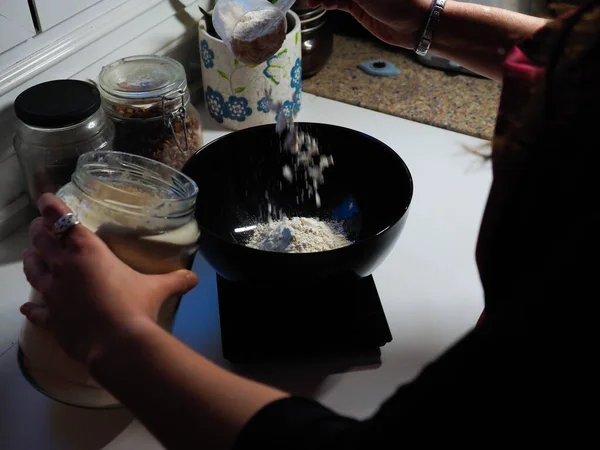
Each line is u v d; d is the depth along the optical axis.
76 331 0.37
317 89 0.88
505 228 0.35
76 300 0.37
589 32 0.31
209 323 0.56
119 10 0.72
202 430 0.33
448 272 0.62
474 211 0.69
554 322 0.26
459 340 0.30
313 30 0.84
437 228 0.67
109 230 0.42
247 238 0.63
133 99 0.63
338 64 0.93
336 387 0.51
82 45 0.68
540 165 0.32
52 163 0.61
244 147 0.63
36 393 0.50
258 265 0.48
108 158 0.47
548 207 0.31
